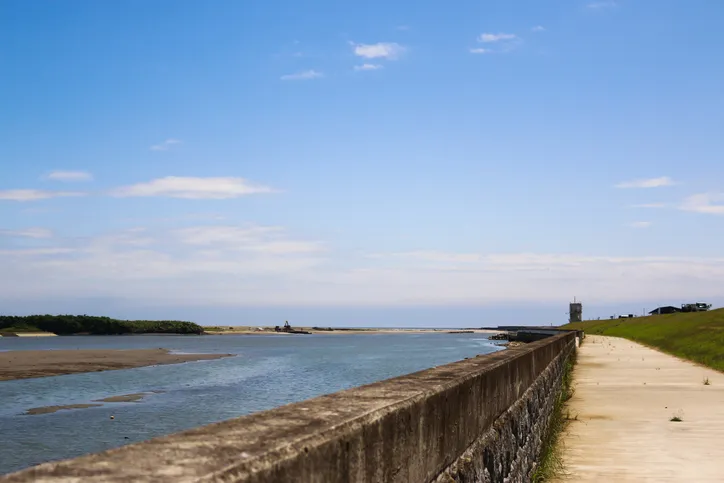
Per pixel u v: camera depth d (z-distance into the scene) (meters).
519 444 7.55
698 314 69.44
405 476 3.54
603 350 41.88
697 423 12.95
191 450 2.21
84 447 18.14
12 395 29.91
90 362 52.56
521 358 8.31
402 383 4.45
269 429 2.62
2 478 1.77
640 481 8.52
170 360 58.66
